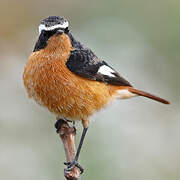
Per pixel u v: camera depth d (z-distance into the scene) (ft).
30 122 46.78
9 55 55.57
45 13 56.03
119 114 50.80
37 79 36.14
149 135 49.52
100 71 37.76
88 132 42.57
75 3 55.98
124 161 43.65
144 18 54.19
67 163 33.60
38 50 36.52
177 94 52.19
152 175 45.52
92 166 40.24
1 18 55.93
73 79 36.35
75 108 37.04
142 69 54.08
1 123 47.44
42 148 44.57
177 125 50.96
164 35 52.95
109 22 55.36
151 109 52.19
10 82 53.83
